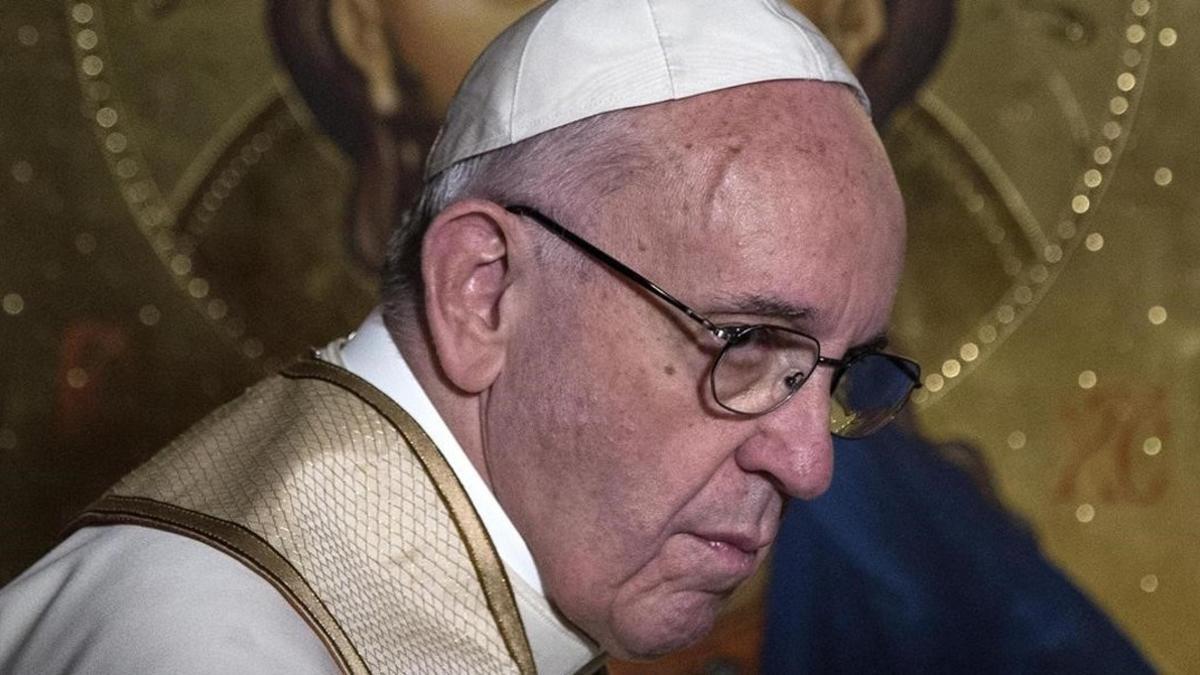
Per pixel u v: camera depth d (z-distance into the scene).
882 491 10.88
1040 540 10.92
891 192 4.11
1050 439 10.95
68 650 3.60
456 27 10.20
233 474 4.09
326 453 4.11
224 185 10.19
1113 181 10.90
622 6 4.24
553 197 4.07
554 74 4.19
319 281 10.30
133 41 10.08
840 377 4.27
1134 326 10.96
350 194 10.30
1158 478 10.97
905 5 10.60
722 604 4.34
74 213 10.04
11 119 9.96
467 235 4.15
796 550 10.79
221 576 3.74
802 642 10.73
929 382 10.91
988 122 10.79
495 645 4.07
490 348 4.14
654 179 3.96
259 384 4.46
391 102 10.27
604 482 4.07
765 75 4.07
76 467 10.05
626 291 3.97
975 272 10.89
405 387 4.30
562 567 4.17
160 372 10.14
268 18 10.16
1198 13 10.88
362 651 3.87
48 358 10.00
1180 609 10.92
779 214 3.89
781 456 4.01
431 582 4.05
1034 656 10.83
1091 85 10.87
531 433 4.11
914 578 10.80
